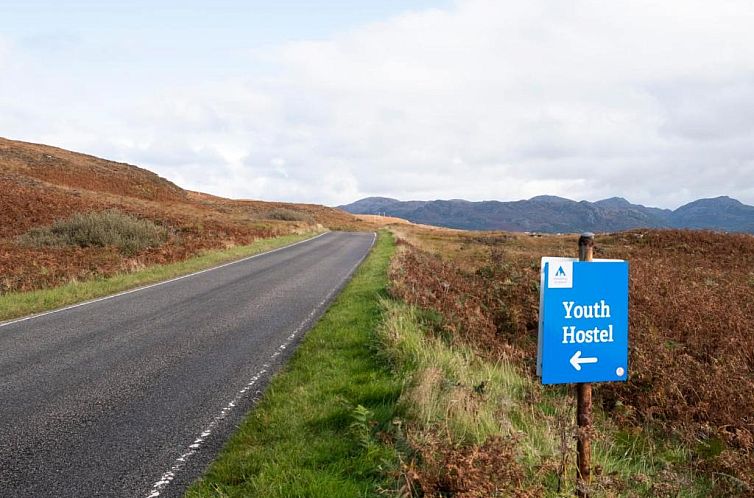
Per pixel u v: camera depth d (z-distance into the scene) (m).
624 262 3.30
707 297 12.36
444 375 5.61
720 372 7.22
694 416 6.36
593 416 6.24
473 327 8.69
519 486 3.31
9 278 14.30
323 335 8.49
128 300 12.45
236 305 11.72
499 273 14.88
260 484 3.66
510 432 4.11
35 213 27.92
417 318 9.07
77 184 55.69
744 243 28.69
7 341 8.49
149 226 25.41
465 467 3.31
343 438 4.40
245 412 5.34
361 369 6.45
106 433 4.84
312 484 3.56
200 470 4.10
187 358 7.44
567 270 3.18
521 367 7.51
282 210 61.81
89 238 21.67
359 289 13.29
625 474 4.50
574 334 3.21
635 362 7.32
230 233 32.59
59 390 6.09
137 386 6.21
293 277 16.59
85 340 8.54
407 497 3.29
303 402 5.38
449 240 43.72
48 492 3.77
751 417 6.23
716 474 5.02
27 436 4.79
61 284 14.57
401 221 134.38
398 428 4.10
